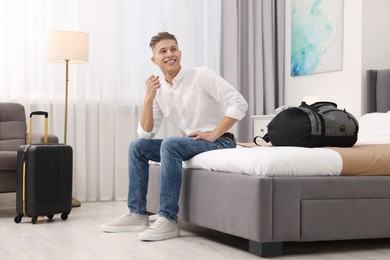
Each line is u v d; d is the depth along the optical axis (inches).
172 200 117.6
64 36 177.3
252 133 220.8
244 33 223.0
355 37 189.0
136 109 206.2
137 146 127.1
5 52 186.2
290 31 221.1
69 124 195.3
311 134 111.0
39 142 165.2
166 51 124.0
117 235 122.7
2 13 186.2
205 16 215.9
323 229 101.7
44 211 143.3
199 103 124.5
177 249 106.0
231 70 218.5
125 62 204.1
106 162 200.7
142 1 205.5
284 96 224.8
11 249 107.6
